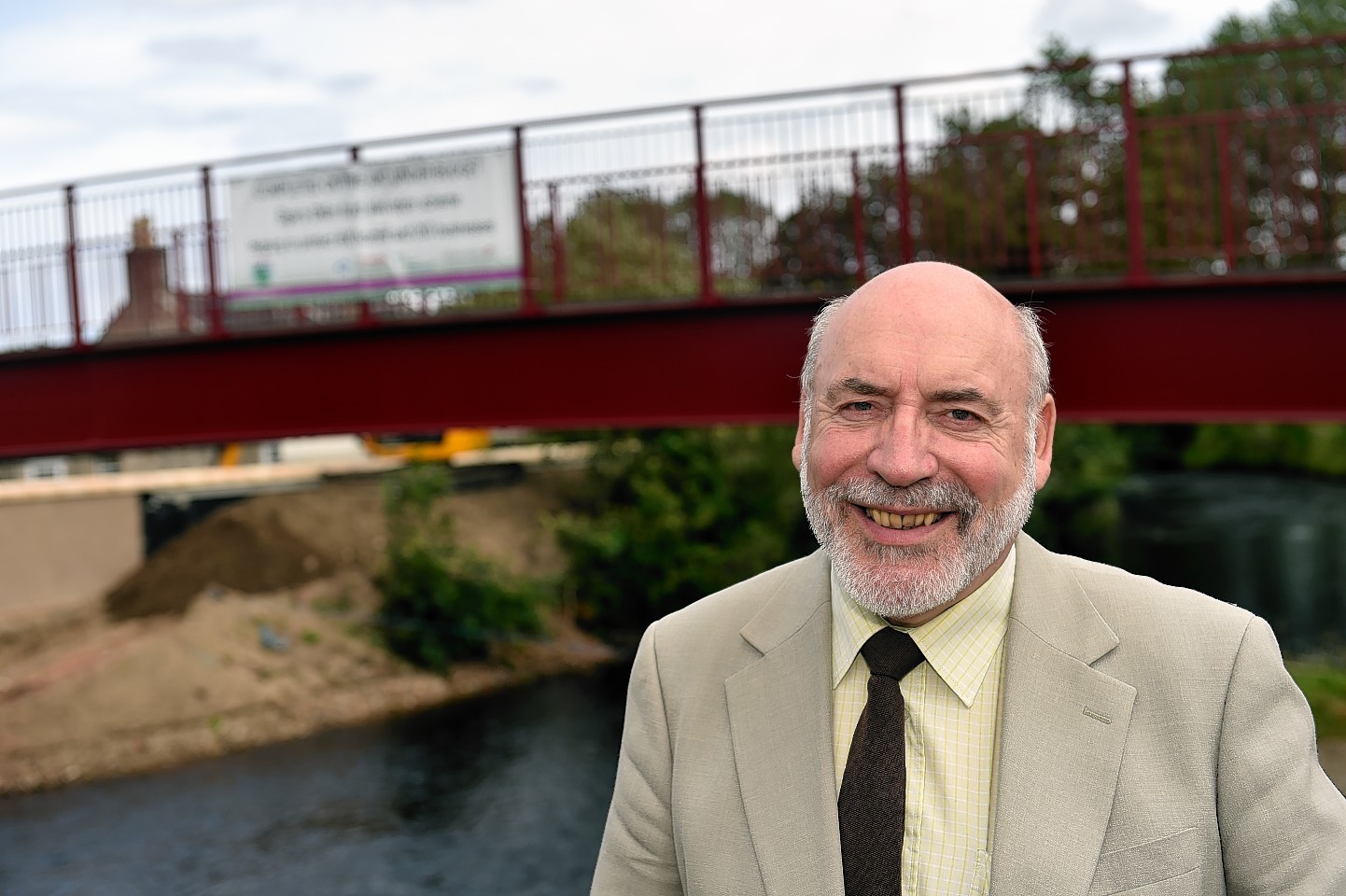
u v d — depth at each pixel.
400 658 17.92
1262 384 8.05
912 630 1.57
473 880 11.02
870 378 1.52
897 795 1.51
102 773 14.16
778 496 21.91
